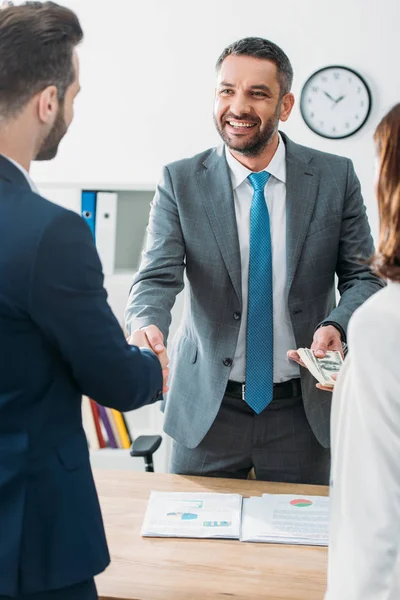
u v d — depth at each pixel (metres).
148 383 1.22
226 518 1.68
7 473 1.07
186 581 1.45
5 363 1.08
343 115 3.26
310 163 2.02
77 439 1.16
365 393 1.00
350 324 1.04
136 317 1.88
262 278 1.94
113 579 1.45
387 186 1.03
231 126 1.89
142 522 1.68
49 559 1.08
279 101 1.91
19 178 1.13
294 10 3.23
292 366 1.98
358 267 2.00
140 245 3.27
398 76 3.22
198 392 2.01
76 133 3.40
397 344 0.99
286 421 1.99
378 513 0.99
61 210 1.10
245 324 1.97
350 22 3.21
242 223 1.99
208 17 3.27
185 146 3.36
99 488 1.85
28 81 1.12
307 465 2.01
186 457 2.03
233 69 1.86
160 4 3.29
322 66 3.25
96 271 1.12
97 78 3.36
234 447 2.00
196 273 1.99
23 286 1.05
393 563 0.99
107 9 3.32
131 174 3.40
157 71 3.33
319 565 1.51
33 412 1.10
